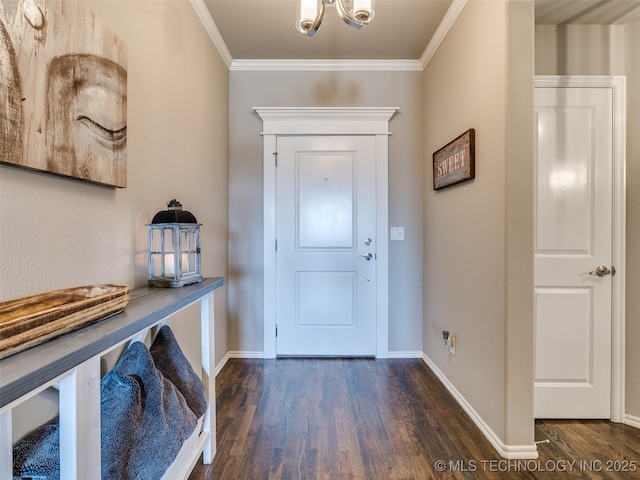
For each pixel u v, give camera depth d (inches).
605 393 70.9
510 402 58.5
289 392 83.4
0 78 27.9
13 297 31.2
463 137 73.7
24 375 20.2
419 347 107.3
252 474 54.7
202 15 79.4
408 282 107.4
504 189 58.4
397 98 106.4
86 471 26.2
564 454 60.0
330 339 107.5
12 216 31.0
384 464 57.2
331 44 96.0
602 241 69.9
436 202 94.3
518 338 58.3
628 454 60.1
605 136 69.7
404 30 89.4
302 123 105.2
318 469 55.9
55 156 34.1
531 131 57.6
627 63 70.6
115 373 39.5
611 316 70.4
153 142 57.2
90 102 39.4
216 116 93.0
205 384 56.2
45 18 32.6
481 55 66.7
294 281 107.3
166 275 52.6
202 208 81.9
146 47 54.7
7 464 27.3
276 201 106.3
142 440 35.9
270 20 85.1
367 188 106.3
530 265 58.0
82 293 34.3
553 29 72.1
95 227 42.4
